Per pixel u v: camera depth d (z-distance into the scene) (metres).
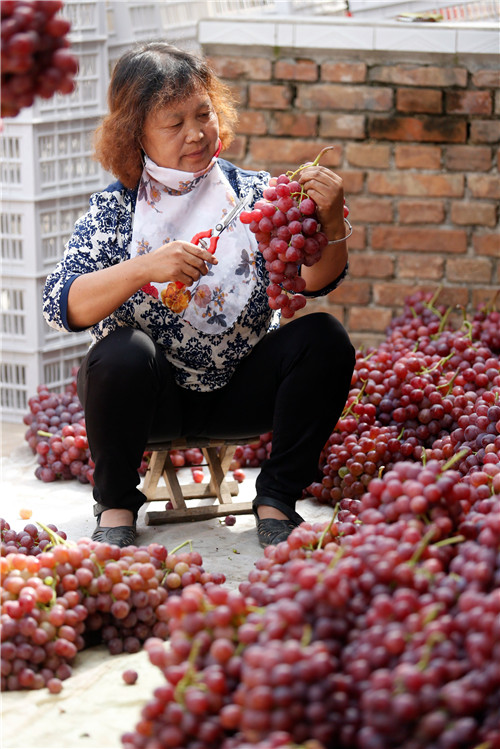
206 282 2.33
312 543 1.84
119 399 2.22
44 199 3.43
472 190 3.75
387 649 1.32
